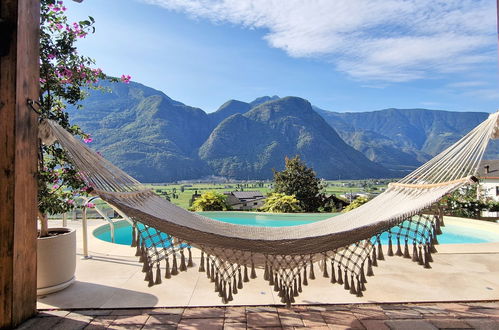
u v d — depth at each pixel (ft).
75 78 10.31
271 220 30.89
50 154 9.60
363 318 7.47
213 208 36.17
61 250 9.06
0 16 6.89
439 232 7.22
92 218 26.12
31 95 7.45
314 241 6.95
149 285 7.39
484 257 12.30
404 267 11.09
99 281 9.94
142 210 7.80
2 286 6.89
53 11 9.65
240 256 7.91
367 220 9.29
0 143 6.87
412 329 6.93
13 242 6.91
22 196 7.16
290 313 7.77
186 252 13.15
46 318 7.53
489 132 7.22
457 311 7.84
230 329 6.98
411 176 9.49
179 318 7.54
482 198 35.76
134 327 7.11
